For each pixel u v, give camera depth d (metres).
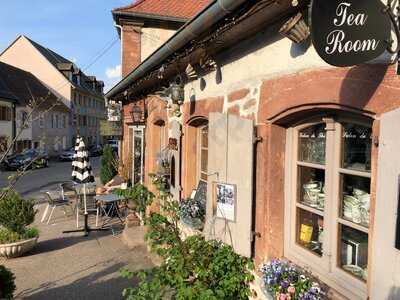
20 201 8.10
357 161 3.17
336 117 3.33
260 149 4.01
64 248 8.31
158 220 4.53
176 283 4.11
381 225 2.55
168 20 13.22
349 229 3.28
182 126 6.52
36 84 43.72
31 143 37.56
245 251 4.14
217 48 4.70
